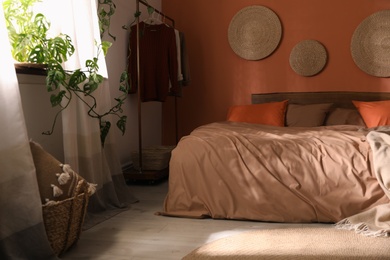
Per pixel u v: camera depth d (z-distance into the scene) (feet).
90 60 8.55
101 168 9.30
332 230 7.47
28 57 7.82
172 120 16.88
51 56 7.82
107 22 10.85
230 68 16.10
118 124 10.57
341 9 14.64
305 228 7.68
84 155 8.73
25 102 7.96
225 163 8.86
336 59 14.84
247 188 8.58
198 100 16.55
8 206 5.85
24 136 6.08
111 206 9.56
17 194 5.92
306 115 13.67
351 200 7.93
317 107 13.82
